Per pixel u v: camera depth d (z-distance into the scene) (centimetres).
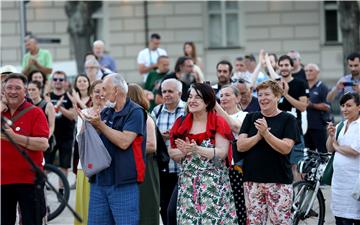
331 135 1698
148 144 1595
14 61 5191
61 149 2408
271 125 1538
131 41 5275
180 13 5241
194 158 1528
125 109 1502
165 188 1745
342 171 1667
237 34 5234
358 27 4050
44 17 5247
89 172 1473
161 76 2659
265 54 2241
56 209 2052
